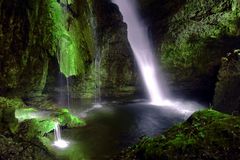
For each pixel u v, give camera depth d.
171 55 21.44
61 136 12.81
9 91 15.56
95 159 10.72
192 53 20.98
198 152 3.77
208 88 21.75
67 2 16.81
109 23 20.30
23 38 15.34
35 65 16.08
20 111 13.63
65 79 18.11
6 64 15.19
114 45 20.28
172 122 15.51
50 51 16.08
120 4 22.36
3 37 14.88
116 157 4.66
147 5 22.69
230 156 3.69
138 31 22.70
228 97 15.49
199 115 4.53
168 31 21.30
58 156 10.70
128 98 20.67
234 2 18.95
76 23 17.69
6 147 9.40
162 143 4.03
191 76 21.64
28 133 11.23
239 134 3.89
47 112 14.48
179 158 3.74
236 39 19.80
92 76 18.95
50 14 15.78
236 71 15.45
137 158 4.12
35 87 16.55
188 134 4.09
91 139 12.68
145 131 14.04
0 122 11.03
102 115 16.53
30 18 15.22
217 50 20.50
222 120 4.20
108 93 20.39
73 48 16.55
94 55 19.00
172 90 22.31
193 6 20.16
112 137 13.07
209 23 19.94
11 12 14.86
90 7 19.05
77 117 15.67
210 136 3.94
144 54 22.28
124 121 15.56
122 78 20.58
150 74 22.12
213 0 19.50
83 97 18.89
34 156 9.75
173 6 21.11
